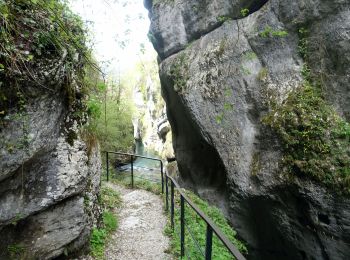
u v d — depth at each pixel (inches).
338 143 232.5
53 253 164.4
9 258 146.0
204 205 333.7
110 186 416.8
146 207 314.2
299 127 255.9
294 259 260.8
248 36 322.7
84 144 184.2
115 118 669.9
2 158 133.7
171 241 224.8
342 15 259.3
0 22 127.3
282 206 258.8
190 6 410.9
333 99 254.8
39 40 145.1
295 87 277.0
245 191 286.5
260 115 297.1
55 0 152.9
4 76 130.0
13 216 144.0
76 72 179.3
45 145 154.9
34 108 145.6
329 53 264.4
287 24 294.4
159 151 1146.7
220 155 319.0
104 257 194.7
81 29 181.8
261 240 290.4
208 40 371.6
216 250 218.1
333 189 222.5
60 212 167.6
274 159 268.8
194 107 347.3
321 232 229.1
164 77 426.9
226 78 329.4
